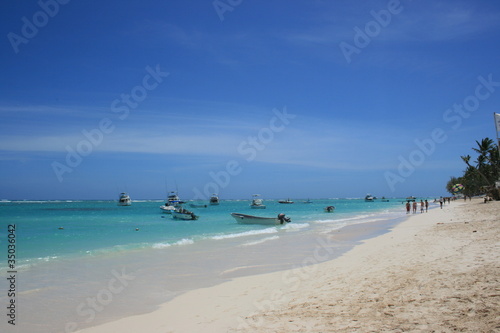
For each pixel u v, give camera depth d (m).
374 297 7.46
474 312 5.71
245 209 87.69
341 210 76.81
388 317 6.07
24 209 83.38
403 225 29.95
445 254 11.77
